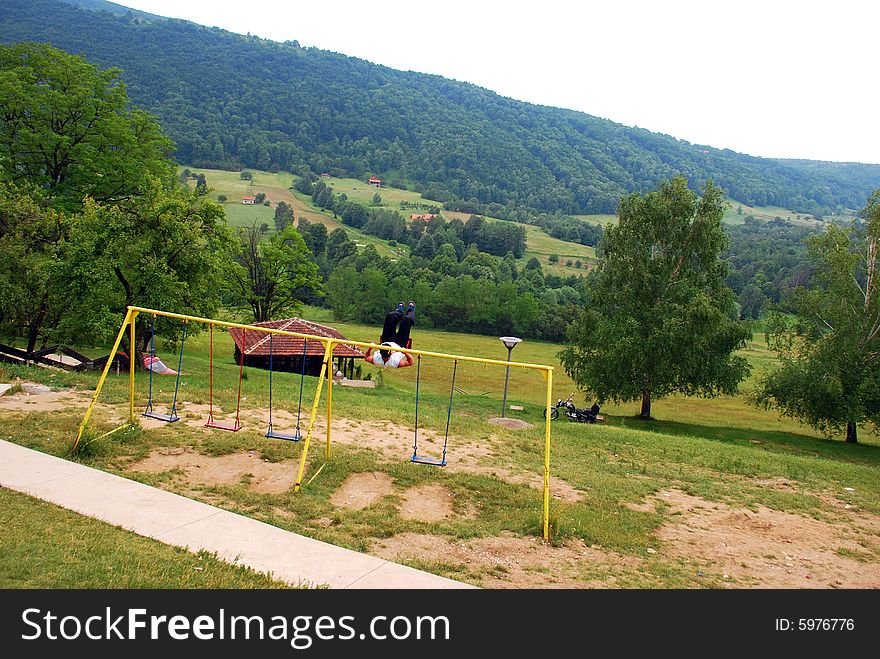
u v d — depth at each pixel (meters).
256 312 43.97
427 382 42.44
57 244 21.39
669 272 34.53
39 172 31.03
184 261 21.73
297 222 124.06
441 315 85.88
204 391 17.91
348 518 9.35
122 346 21.17
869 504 14.07
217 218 25.48
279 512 9.27
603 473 14.32
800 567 9.66
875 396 29.66
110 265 19.73
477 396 32.97
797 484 15.47
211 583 6.48
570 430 19.97
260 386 21.55
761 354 70.19
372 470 11.84
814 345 32.28
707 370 32.97
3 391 13.88
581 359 35.62
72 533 7.23
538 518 10.10
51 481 9.03
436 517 10.02
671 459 17.00
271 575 6.88
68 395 14.59
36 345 27.30
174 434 12.40
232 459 11.46
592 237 150.00
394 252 119.75
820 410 30.72
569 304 85.56
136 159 33.75
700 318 31.66
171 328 21.31
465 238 129.12
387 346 10.88
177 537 7.64
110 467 10.24
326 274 96.44
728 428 33.19
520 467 13.73
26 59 32.50
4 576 6.01
